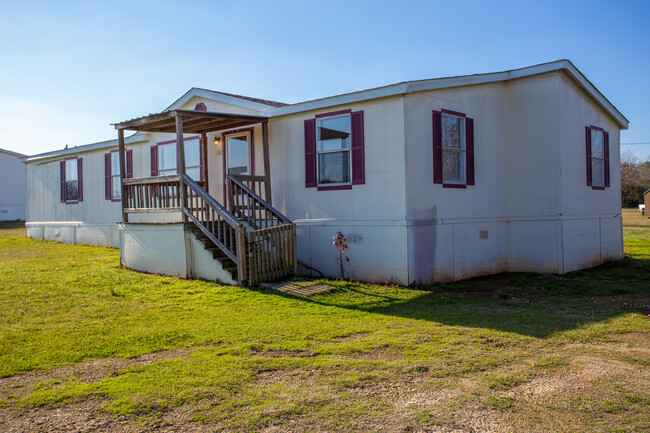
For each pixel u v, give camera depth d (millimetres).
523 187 11141
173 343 5500
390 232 9062
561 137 10727
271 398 3936
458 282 9750
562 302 7785
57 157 17344
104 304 7398
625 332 5770
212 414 3662
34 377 4488
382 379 4316
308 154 10312
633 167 60031
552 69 10578
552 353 4992
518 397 3916
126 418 3613
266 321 6402
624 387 4078
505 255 11219
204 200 9352
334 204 9922
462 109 10203
